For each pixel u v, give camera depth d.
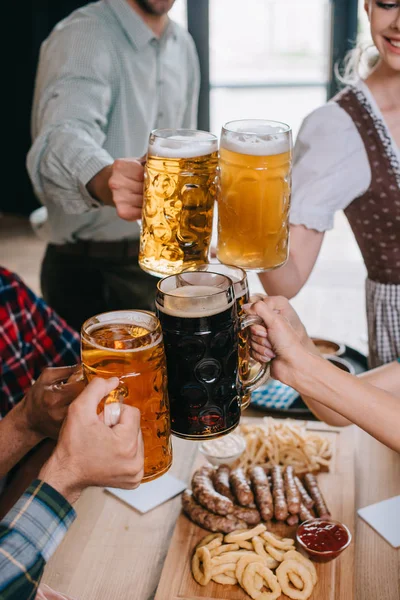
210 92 5.92
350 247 5.71
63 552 1.56
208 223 1.31
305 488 1.73
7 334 1.74
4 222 6.45
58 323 1.86
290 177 1.29
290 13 6.13
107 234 2.70
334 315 4.54
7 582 0.93
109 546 1.58
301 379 1.26
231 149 1.22
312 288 4.94
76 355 1.87
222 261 1.34
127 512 1.69
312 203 1.91
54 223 2.69
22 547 0.95
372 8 1.74
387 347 2.11
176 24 2.95
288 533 1.61
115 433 0.94
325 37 5.61
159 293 1.02
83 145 2.04
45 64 2.48
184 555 1.54
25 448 1.38
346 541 1.51
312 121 1.95
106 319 1.02
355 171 1.92
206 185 1.26
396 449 1.27
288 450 1.85
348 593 1.43
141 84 2.70
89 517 1.67
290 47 6.49
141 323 1.01
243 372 1.19
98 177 1.94
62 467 0.97
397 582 1.47
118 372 0.95
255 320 1.15
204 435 1.06
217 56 6.31
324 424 2.00
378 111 1.90
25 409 1.33
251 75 6.73
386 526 1.61
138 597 1.45
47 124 2.24
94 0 5.83
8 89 6.11
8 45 5.95
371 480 1.79
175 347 1.01
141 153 2.81
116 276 2.78
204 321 0.99
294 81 6.76
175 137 1.27
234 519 1.60
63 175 2.04
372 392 1.26
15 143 6.32
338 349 2.35
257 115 6.99
